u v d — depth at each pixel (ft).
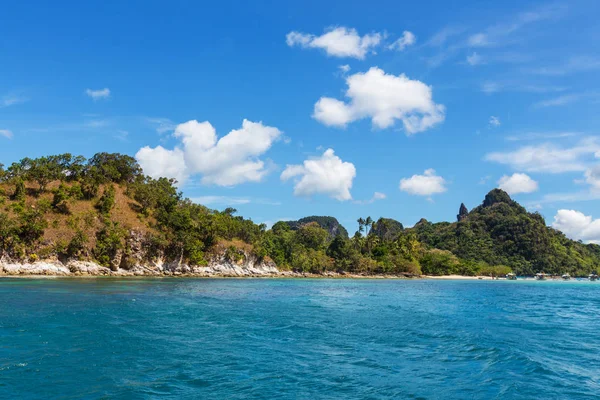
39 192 373.81
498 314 138.10
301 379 56.65
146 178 480.23
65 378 54.65
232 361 65.41
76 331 85.40
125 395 48.98
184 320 107.14
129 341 77.87
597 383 56.39
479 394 51.34
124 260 378.94
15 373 55.98
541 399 49.83
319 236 650.43
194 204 500.33
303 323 106.93
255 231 538.88
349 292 252.21
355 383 55.16
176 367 61.41
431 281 530.68
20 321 96.17
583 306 180.55
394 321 113.60
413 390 52.65
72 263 337.93
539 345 82.48
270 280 412.36
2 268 305.53
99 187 419.74
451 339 86.22
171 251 418.51
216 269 457.27
